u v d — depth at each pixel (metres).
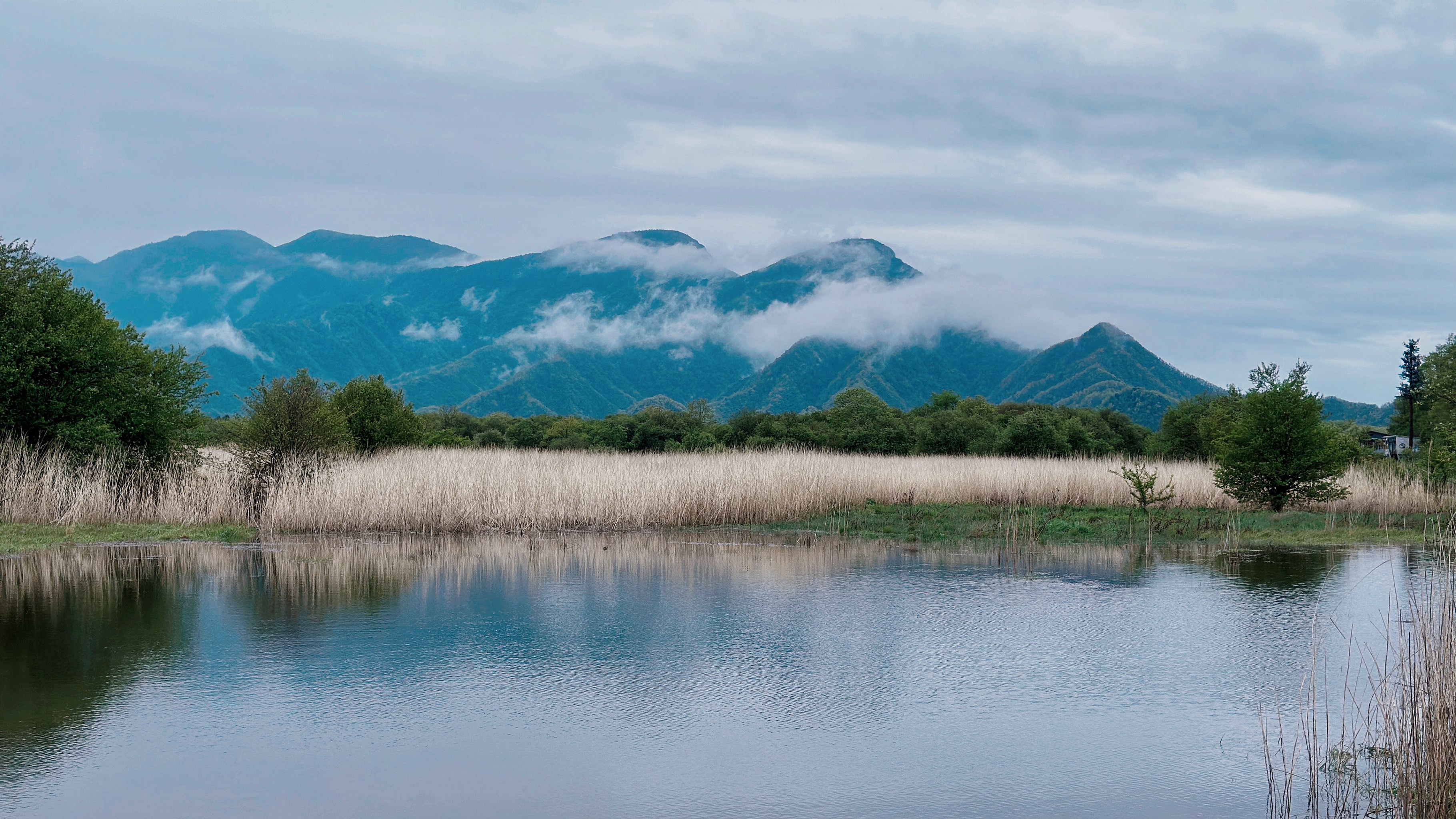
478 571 13.84
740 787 5.79
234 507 19.53
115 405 20.02
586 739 6.57
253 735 6.59
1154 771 6.12
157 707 7.17
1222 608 11.13
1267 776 6.06
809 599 11.60
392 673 8.14
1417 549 16.80
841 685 7.88
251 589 12.17
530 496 19.78
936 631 9.89
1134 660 8.73
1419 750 5.54
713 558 15.45
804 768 6.10
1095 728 6.91
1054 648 9.18
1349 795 5.79
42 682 7.80
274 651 8.88
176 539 17.03
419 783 5.79
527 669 8.28
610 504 20.30
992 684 7.95
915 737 6.69
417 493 19.33
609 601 11.41
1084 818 5.43
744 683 7.93
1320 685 7.99
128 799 5.52
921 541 18.05
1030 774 6.05
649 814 5.39
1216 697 7.64
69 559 14.77
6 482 18.20
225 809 5.40
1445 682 5.71
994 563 14.95
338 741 6.48
